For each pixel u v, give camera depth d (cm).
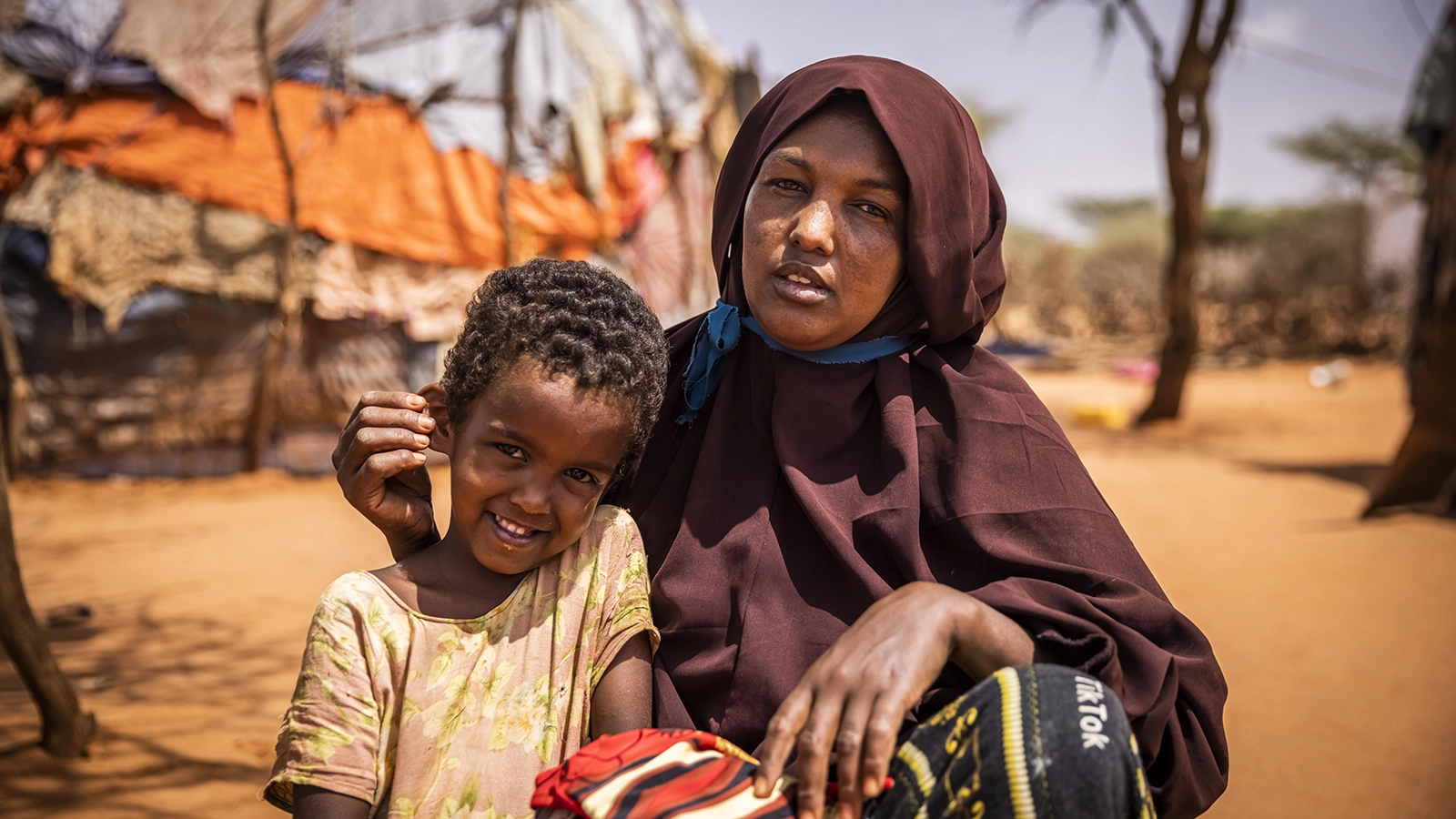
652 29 1116
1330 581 600
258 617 520
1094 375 2425
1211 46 1324
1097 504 171
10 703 385
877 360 182
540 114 1032
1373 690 428
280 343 931
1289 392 1917
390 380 989
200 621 510
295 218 918
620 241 1120
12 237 877
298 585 587
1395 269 2995
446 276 996
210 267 916
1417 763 358
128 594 557
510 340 151
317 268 952
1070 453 176
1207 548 693
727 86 1204
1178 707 159
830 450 179
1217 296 3384
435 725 149
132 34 876
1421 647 481
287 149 901
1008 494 168
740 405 188
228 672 436
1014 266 3762
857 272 171
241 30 911
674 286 1166
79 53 875
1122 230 4653
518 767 151
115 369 910
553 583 163
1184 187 1383
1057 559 164
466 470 152
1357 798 332
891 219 174
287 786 147
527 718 154
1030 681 132
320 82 958
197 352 928
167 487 895
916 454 172
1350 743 376
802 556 173
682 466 189
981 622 143
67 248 876
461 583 159
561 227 1043
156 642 475
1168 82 1354
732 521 177
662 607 175
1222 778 163
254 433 948
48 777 317
